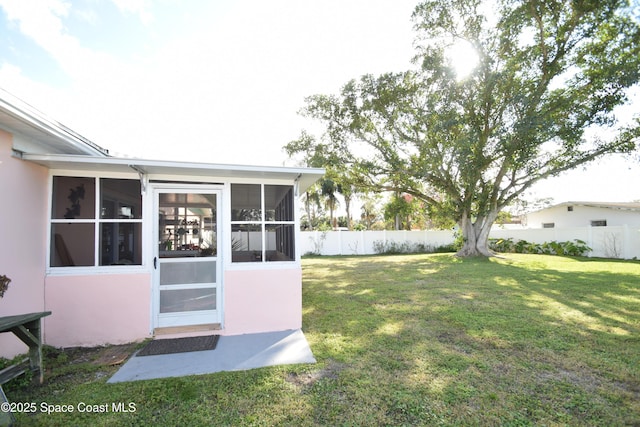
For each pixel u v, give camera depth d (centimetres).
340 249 1859
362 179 1608
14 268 369
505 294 696
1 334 354
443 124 1189
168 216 475
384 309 591
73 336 425
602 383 307
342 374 329
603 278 870
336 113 1470
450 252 1850
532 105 1127
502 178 1398
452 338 433
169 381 316
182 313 475
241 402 278
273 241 501
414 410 263
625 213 1603
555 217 1941
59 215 432
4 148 358
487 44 1197
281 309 487
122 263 450
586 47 1111
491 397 281
